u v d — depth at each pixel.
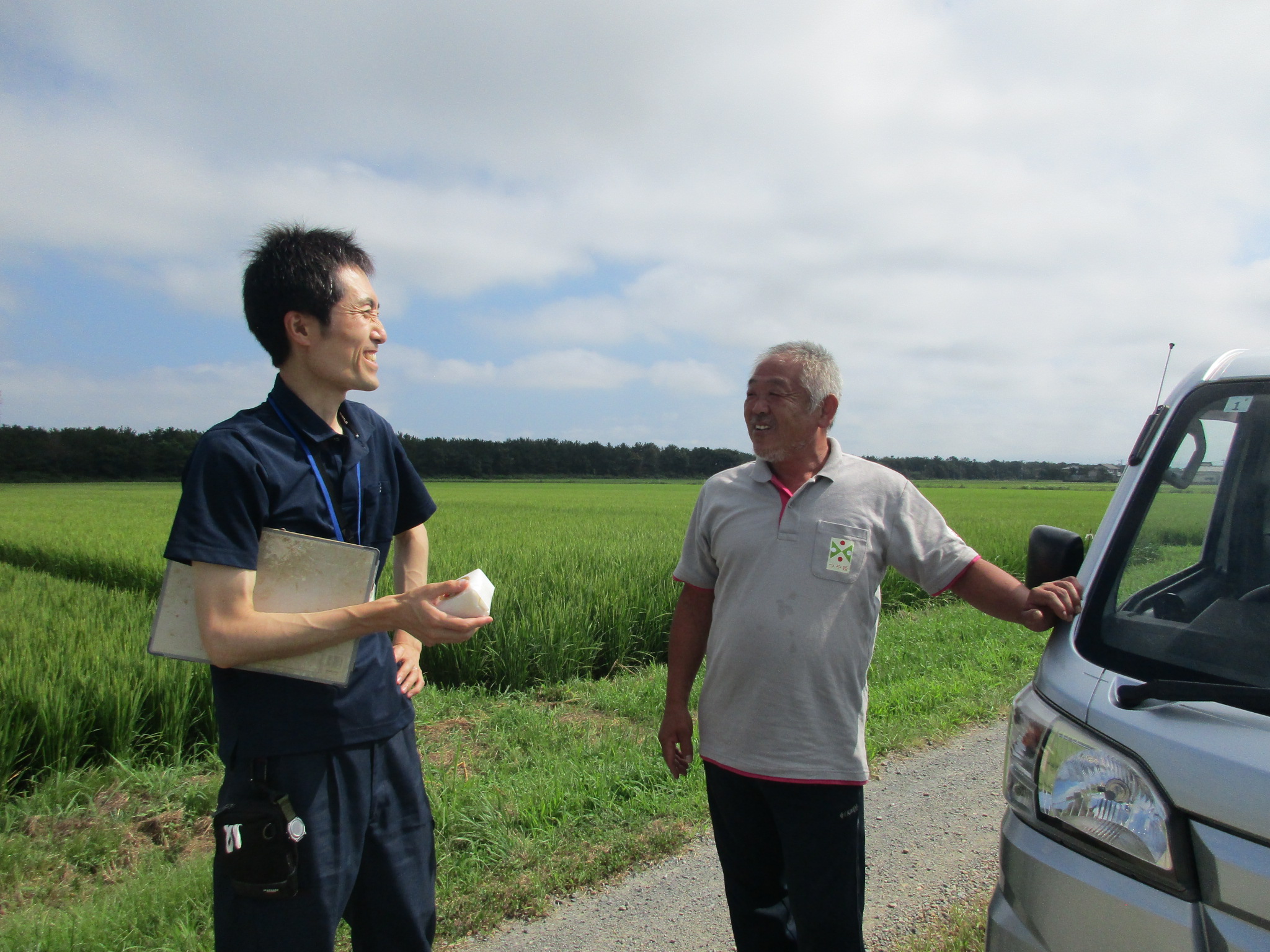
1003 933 1.62
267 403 1.81
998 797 3.95
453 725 5.26
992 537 15.36
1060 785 1.57
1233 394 2.00
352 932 1.93
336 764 1.74
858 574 2.11
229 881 1.66
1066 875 1.50
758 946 2.27
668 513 27.75
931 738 4.81
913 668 6.37
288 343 1.77
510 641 6.34
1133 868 1.41
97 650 5.60
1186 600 1.81
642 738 4.84
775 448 2.18
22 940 2.75
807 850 2.06
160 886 3.05
